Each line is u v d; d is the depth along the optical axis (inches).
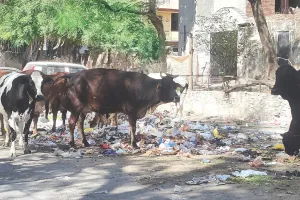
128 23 858.1
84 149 469.1
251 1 769.6
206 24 1122.0
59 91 478.6
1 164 401.1
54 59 1301.7
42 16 811.4
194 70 1086.4
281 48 983.6
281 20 986.7
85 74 471.5
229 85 909.8
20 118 436.8
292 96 377.7
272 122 711.1
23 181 340.8
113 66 1058.7
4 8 871.7
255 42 936.9
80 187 323.3
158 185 327.3
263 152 451.2
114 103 468.8
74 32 926.4
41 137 549.6
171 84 471.8
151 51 939.3
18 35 920.9
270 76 776.9
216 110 846.5
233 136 553.6
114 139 528.4
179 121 677.3
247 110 788.0
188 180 341.1
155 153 448.8
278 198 291.6
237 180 337.4
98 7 729.6
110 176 356.5
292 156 407.5
